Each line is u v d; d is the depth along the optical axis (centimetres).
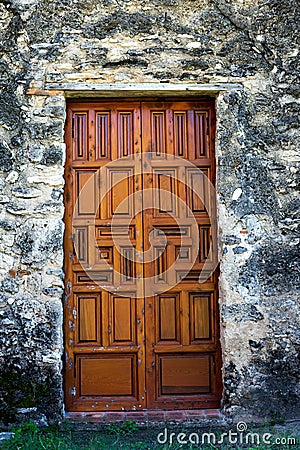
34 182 469
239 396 462
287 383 464
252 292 470
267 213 477
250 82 487
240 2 492
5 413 451
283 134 484
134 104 493
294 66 489
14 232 465
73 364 476
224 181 478
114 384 477
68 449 403
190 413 467
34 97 475
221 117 482
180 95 490
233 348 466
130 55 481
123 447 411
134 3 487
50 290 462
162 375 480
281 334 468
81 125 491
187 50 485
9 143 471
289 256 475
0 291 461
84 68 479
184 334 482
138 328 480
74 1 484
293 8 492
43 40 480
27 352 457
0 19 482
